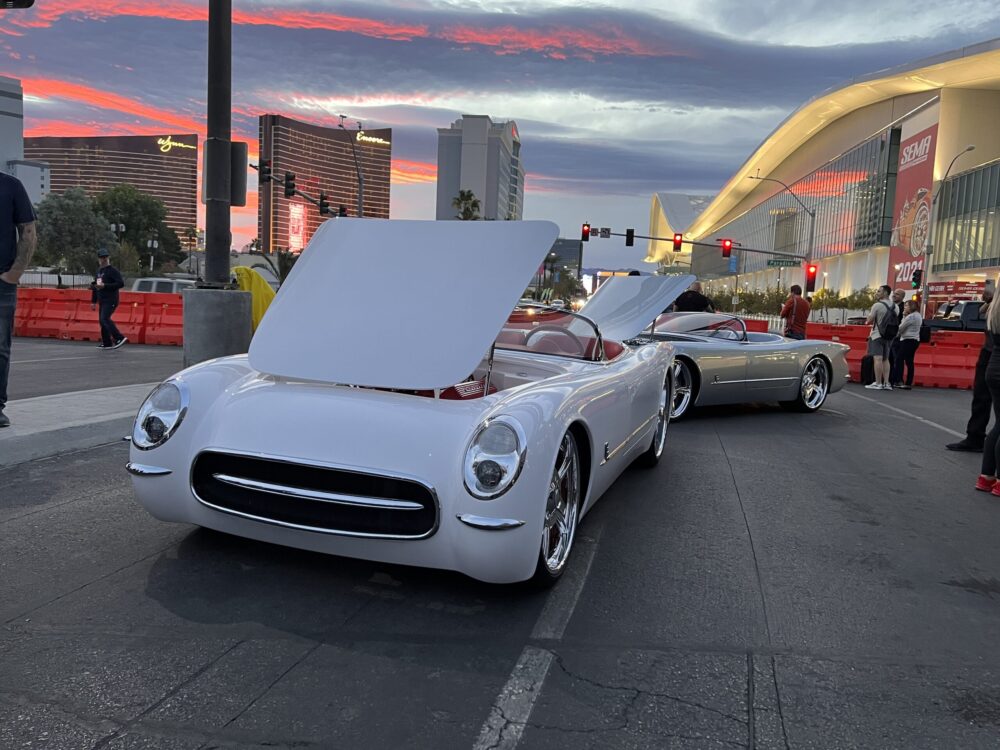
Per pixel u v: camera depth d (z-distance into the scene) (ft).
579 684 7.57
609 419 11.70
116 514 12.05
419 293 10.91
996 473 16.52
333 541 8.95
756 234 341.62
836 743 6.75
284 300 11.40
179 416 9.73
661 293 19.36
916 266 171.32
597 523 13.14
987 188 147.13
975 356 42.96
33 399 20.40
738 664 8.18
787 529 13.25
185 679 7.29
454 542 8.56
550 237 11.28
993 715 7.32
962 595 10.50
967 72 165.17
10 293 15.93
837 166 234.79
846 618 9.52
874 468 18.80
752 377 25.45
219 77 20.65
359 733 6.54
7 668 7.34
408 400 9.34
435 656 7.98
